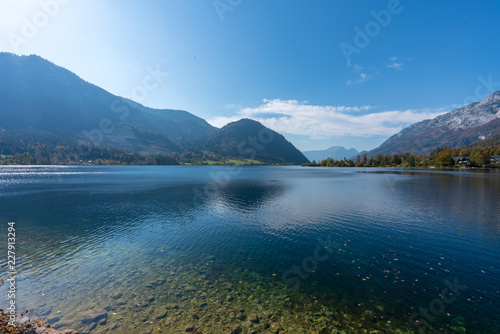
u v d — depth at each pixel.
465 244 22.80
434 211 37.09
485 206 40.41
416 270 17.56
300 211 38.38
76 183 85.44
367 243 23.45
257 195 56.84
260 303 13.77
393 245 22.80
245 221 32.31
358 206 42.06
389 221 31.58
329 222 31.48
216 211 38.88
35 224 31.00
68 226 30.08
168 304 13.58
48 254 20.94
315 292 14.86
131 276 16.94
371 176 119.00
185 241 24.47
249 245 23.23
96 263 19.12
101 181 93.81
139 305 13.44
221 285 15.78
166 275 17.14
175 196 55.53
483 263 18.59
